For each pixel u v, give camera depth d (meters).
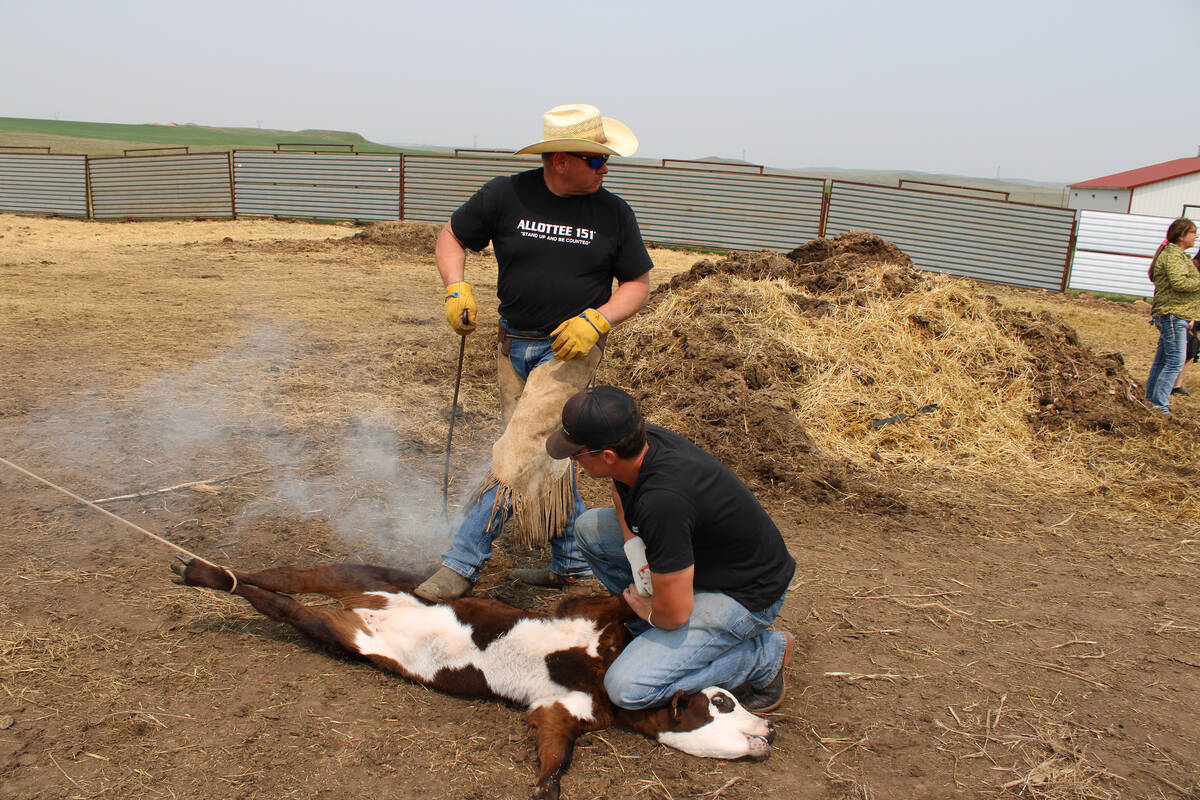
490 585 4.11
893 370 7.35
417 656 3.25
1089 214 18.62
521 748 2.94
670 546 2.75
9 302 9.98
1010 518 5.51
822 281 9.09
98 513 4.50
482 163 21.80
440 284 13.84
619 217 3.60
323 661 3.37
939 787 2.86
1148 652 3.85
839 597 4.23
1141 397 8.00
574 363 3.58
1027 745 3.11
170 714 2.94
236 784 2.64
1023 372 7.54
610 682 2.95
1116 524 5.51
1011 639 3.91
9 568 3.86
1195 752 3.12
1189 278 7.85
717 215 20.92
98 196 23.08
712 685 3.05
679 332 7.84
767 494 5.60
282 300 11.35
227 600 3.77
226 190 23.05
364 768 2.76
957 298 8.20
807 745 3.06
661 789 2.78
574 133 3.37
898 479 6.07
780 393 6.72
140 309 10.10
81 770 2.64
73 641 3.32
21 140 66.69
